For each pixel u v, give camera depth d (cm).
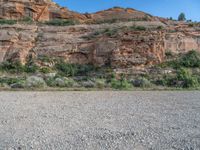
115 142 720
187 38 5362
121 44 4619
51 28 5716
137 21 6088
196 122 993
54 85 3325
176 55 4941
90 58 4897
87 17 7338
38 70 4534
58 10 7250
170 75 3962
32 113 1218
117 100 1786
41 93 2391
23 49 5019
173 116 1129
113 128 888
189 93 2420
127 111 1276
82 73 4469
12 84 3331
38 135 797
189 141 725
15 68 4609
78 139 751
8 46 5097
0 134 810
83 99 1856
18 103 1622
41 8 7031
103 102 1666
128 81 3581
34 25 5962
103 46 4775
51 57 4909
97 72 4359
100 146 686
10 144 704
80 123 976
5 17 6638
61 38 5288
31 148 671
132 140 738
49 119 1059
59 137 774
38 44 5212
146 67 4344
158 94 2295
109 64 4538
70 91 2658
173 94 2298
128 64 4359
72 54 4978
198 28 5681
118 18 6781
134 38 4641
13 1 6838
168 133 816
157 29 5328
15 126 927
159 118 1079
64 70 4591
